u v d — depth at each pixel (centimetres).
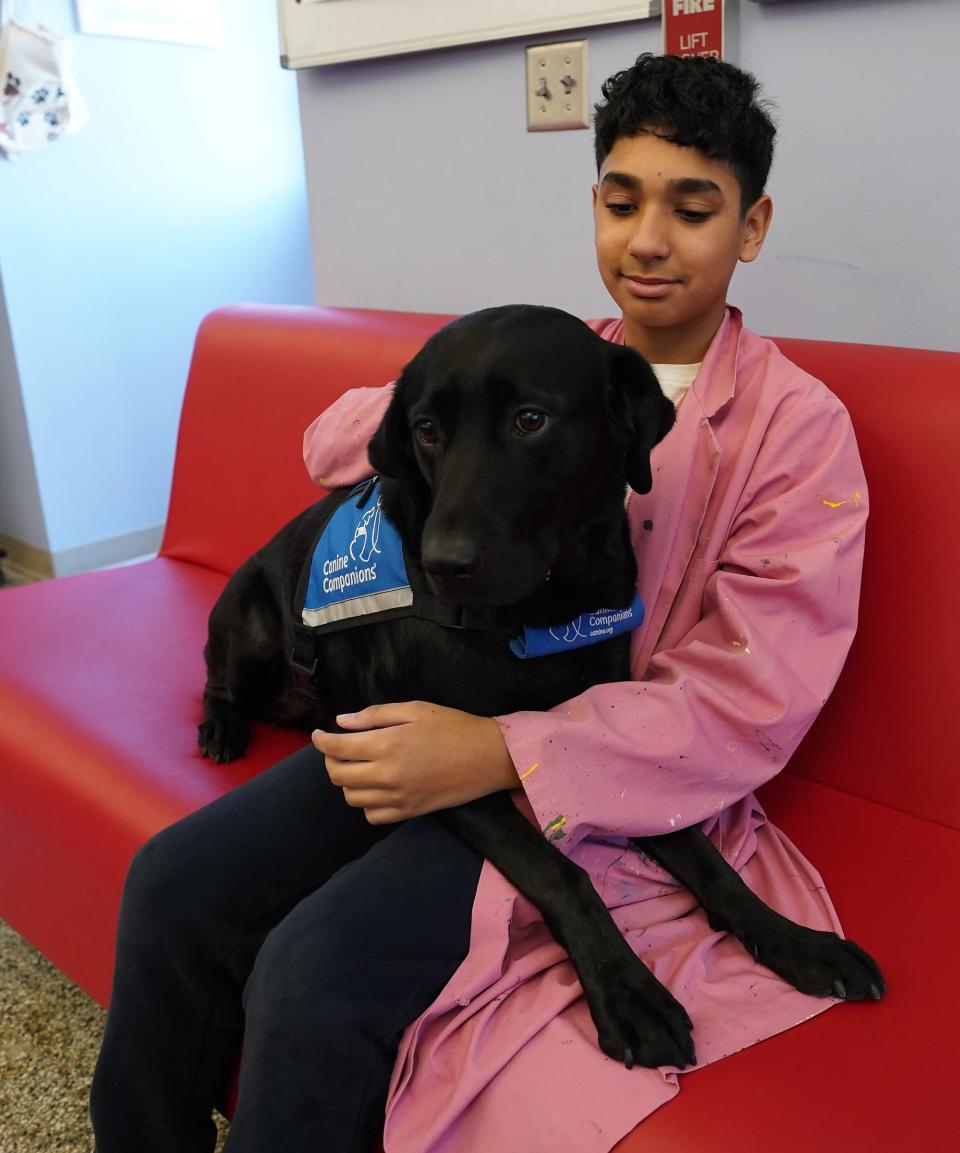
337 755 103
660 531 121
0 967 167
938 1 136
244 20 344
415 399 110
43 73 289
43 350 316
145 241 335
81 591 192
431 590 113
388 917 95
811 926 101
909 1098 81
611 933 94
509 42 181
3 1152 132
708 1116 81
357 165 217
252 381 194
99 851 128
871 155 148
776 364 122
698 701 107
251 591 146
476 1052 88
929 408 121
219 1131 132
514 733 103
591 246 185
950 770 118
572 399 104
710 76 112
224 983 106
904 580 121
